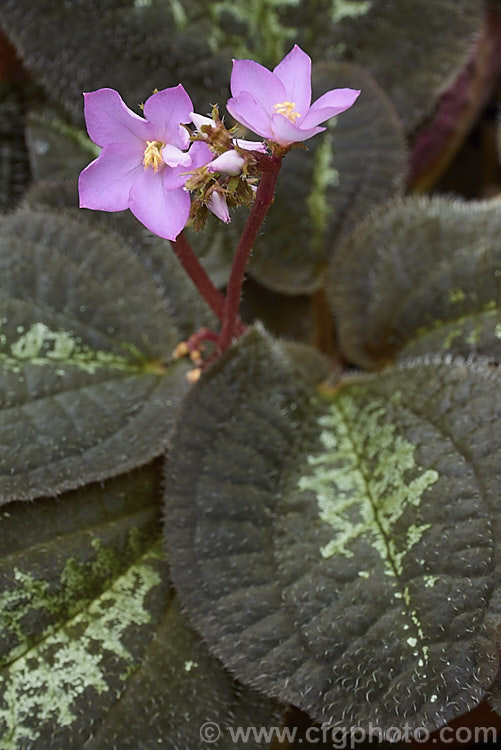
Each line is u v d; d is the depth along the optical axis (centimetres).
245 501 52
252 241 50
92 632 52
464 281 55
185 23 56
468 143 64
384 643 50
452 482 51
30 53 56
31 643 51
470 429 52
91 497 53
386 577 51
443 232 55
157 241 56
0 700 51
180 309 55
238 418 52
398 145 57
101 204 48
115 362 54
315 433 53
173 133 47
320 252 57
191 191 48
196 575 51
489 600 50
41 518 52
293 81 48
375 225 56
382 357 56
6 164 58
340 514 52
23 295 53
